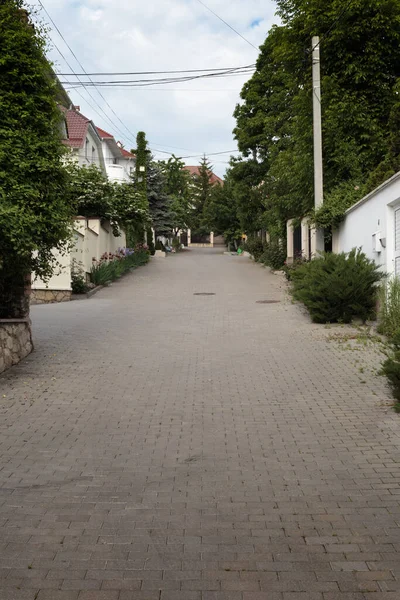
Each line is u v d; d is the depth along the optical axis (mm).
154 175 50969
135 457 5730
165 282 25125
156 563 3826
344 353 10336
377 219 13578
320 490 4910
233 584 3590
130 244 37031
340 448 5863
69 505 4688
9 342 9445
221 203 56625
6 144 8188
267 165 34406
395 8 18500
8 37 8344
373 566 3760
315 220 17516
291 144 24391
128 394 7965
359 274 13414
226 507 4633
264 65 31453
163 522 4391
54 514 4527
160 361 9953
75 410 7246
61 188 9297
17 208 7988
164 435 6348
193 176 89750
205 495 4859
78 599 3449
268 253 32906
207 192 86438
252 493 4883
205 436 6305
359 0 18203
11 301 10211
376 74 19141
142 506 4664
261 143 32875
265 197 33562
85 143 35438
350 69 18969
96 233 24859
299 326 13344
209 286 23438
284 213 27266
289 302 17672
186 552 3961
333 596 3457
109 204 26031
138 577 3670
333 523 4336
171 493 4906
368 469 5328
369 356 10031
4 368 9156
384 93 19234
